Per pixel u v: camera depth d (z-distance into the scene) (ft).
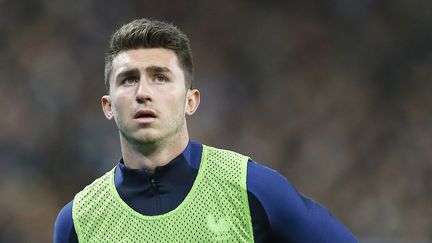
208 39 186.09
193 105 40.19
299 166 163.22
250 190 37.73
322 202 156.66
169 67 37.96
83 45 172.86
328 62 186.60
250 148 165.48
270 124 172.24
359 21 191.31
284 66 184.65
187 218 37.55
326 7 193.67
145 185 38.29
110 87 38.75
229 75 180.65
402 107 176.65
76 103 163.02
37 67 166.81
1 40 171.83
